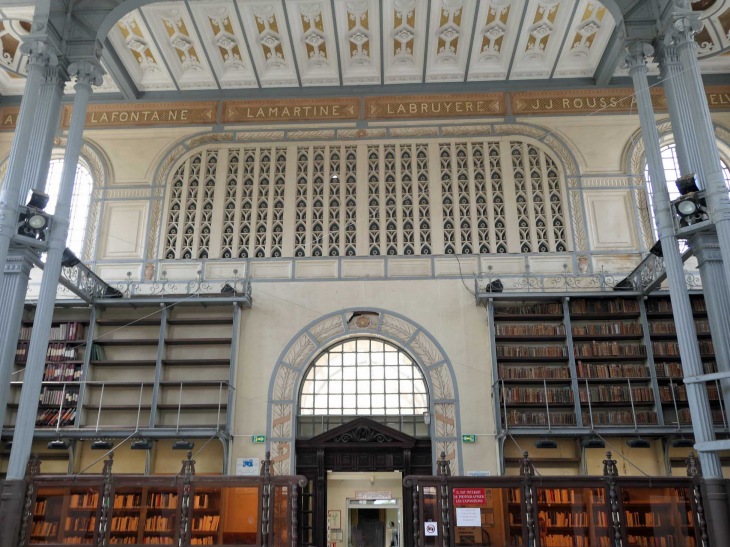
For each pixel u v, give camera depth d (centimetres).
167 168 1516
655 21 1043
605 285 1376
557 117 1519
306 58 1505
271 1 1322
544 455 1284
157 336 1377
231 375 1314
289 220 1469
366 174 1502
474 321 1364
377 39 1441
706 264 905
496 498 875
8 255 949
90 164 1512
